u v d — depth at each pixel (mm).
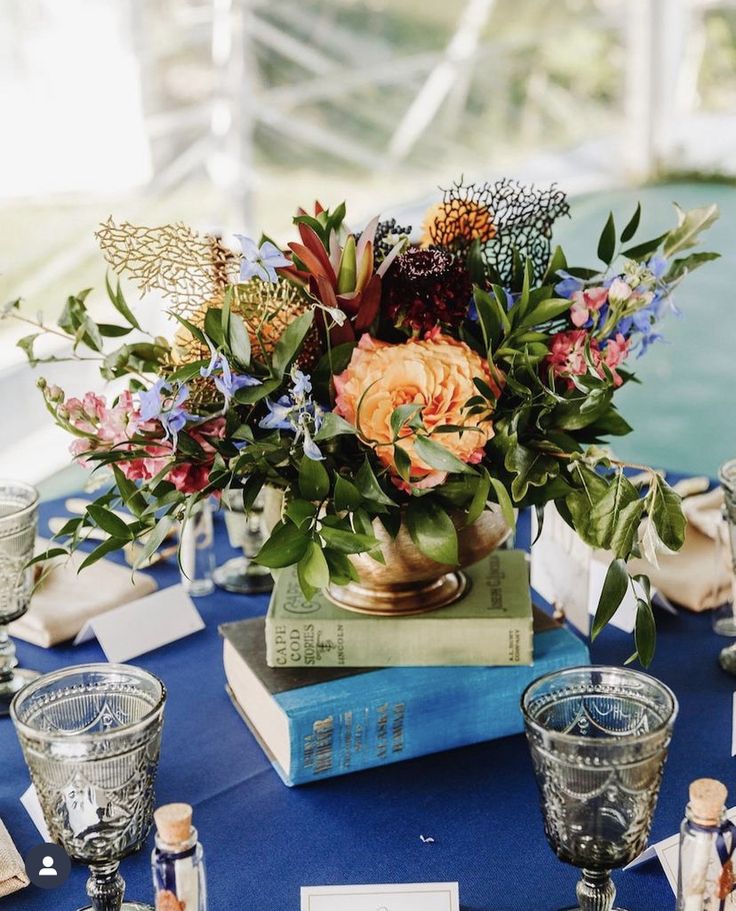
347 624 970
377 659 978
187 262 851
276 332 852
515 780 938
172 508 856
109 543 864
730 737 990
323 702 925
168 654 1159
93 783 709
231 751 989
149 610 1179
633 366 4121
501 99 7066
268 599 1264
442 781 940
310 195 6160
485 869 828
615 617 1192
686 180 5949
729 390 3885
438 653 976
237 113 4664
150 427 851
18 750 1002
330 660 980
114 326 964
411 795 920
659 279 886
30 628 1166
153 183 4828
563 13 7141
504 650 973
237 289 843
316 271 838
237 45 4664
